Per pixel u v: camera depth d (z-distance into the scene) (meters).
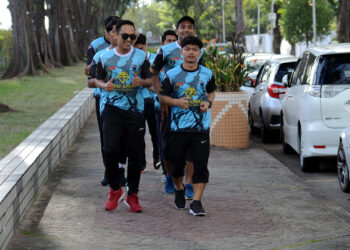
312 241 5.75
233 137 11.77
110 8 80.56
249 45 79.06
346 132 8.13
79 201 7.25
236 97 11.73
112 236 5.88
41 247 5.50
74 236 5.86
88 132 14.16
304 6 40.44
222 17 84.94
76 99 16.86
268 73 13.70
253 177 8.87
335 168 10.06
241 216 6.64
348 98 9.06
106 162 6.71
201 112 6.53
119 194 6.87
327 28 41.03
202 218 6.55
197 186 6.63
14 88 26.56
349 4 28.78
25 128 12.71
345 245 5.64
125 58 6.56
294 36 41.78
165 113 6.75
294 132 10.37
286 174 9.09
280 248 5.56
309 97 9.24
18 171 6.54
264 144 13.44
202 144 6.56
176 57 7.16
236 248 5.55
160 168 9.54
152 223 6.34
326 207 7.07
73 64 53.56
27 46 35.69
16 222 6.04
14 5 35.41
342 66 9.23
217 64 12.16
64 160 10.16
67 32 57.44
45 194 7.61
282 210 6.91
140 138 6.70
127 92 6.59
